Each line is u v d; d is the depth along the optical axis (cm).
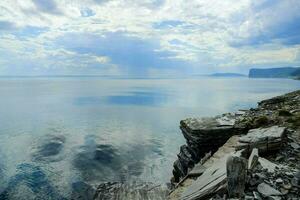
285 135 1336
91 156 6197
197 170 1191
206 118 2009
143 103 19788
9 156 6162
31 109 16112
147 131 9612
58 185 4394
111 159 5981
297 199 750
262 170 938
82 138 8338
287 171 935
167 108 16550
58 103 19788
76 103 19912
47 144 7438
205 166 1213
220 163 1107
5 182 4512
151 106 17850
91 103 19975
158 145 7519
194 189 934
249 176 859
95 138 8356
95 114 14375
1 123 11056
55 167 5347
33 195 4038
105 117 13300
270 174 906
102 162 5738
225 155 1209
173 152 6806
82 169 5225
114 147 7175
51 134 8900
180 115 13500
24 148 6969
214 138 1738
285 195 773
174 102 19925
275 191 787
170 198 1009
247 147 1220
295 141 1305
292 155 1151
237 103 15312
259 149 1191
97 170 5191
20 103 19362
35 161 5766
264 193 778
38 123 11188
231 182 804
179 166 2155
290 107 2108
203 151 1770
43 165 5475
